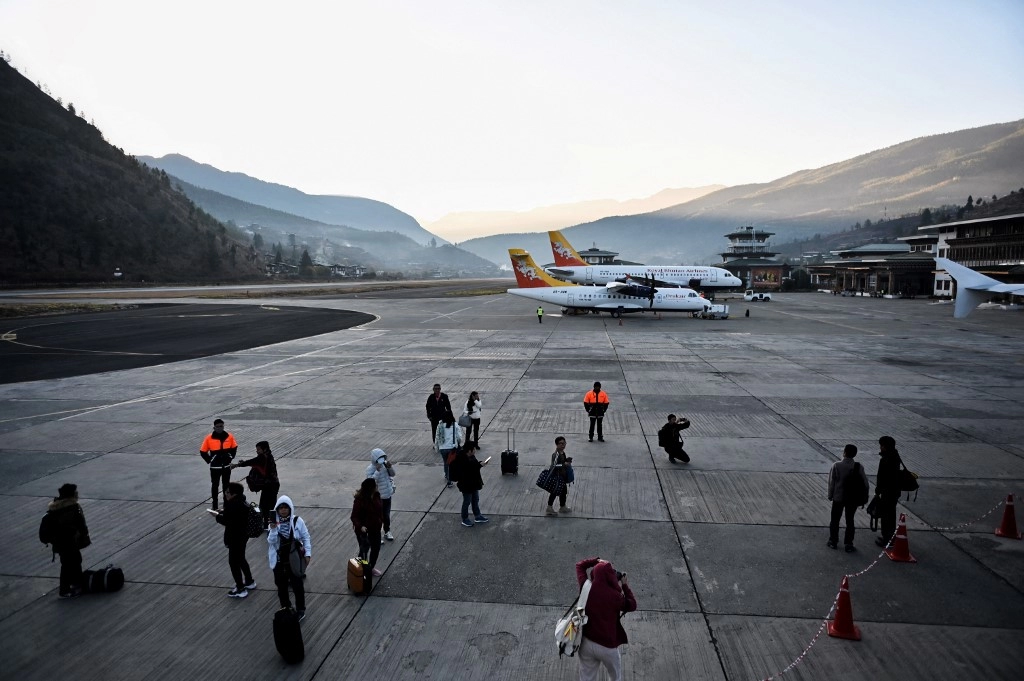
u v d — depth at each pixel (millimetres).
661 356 36750
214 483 13680
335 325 56938
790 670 8070
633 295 64250
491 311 74250
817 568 10812
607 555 11312
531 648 8578
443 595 9977
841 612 8812
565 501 13531
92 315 69500
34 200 180500
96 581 10117
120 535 12297
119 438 19344
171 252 198375
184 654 8516
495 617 9352
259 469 12508
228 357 37219
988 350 39156
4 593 10133
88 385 28359
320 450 17922
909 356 36594
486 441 18922
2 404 24328
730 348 40281
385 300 99500
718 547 11633
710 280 94562
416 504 13820
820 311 74250
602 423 20703
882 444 11562
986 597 9836
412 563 11055
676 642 8695
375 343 43500
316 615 9461
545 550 11531
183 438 19312
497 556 11305
